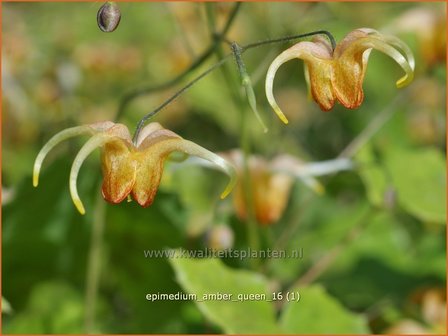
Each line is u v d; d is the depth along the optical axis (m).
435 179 0.24
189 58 0.33
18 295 0.25
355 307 0.26
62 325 0.24
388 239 0.28
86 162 0.23
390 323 0.25
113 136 0.14
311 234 0.29
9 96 0.30
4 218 0.23
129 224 0.24
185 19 0.33
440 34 0.26
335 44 0.15
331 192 0.30
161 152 0.14
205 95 0.33
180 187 0.25
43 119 0.31
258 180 0.23
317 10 0.34
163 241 0.24
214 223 0.23
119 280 0.25
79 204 0.14
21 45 0.33
